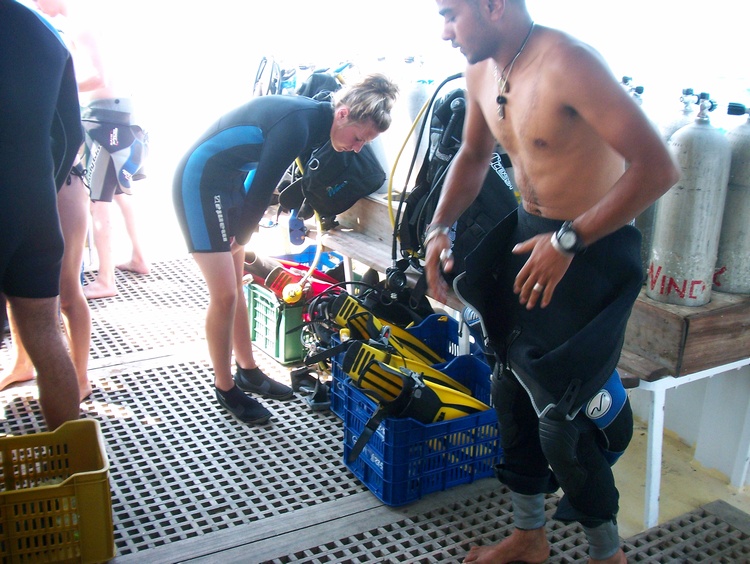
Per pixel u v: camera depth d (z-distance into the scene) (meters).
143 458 2.53
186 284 4.10
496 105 1.71
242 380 2.96
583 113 1.49
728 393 2.40
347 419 2.45
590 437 1.74
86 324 2.82
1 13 1.88
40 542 1.89
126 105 3.70
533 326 1.73
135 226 4.12
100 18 3.49
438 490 2.35
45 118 1.98
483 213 2.49
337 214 3.28
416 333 2.84
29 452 2.16
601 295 1.64
